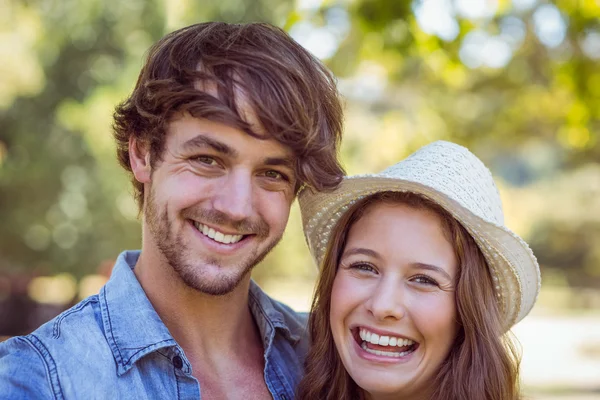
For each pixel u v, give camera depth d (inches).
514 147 558.6
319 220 97.3
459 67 227.0
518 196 997.8
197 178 79.2
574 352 488.1
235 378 87.8
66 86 410.0
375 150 393.1
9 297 431.2
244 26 82.1
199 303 85.0
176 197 79.6
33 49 389.1
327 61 253.9
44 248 422.0
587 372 406.6
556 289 1015.0
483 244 89.1
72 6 381.4
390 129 372.5
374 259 88.9
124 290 82.0
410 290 88.0
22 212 422.3
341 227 94.0
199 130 77.5
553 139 483.5
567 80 241.8
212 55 78.2
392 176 85.7
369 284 89.0
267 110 76.9
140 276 87.4
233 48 78.6
